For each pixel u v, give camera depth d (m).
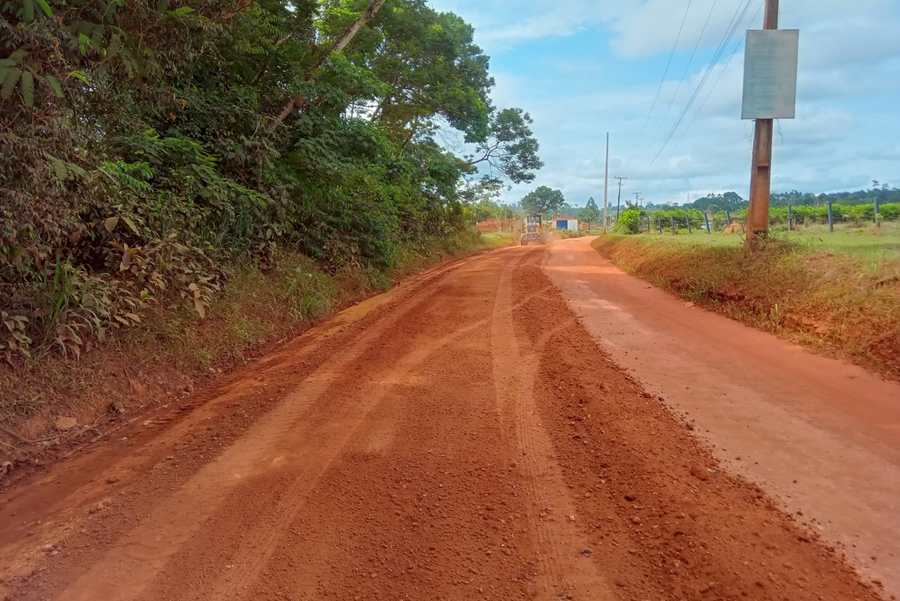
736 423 4.44
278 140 10.60
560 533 2.90
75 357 5.00
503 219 76.81
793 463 3.72
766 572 2.53
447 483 3.45
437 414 4.62
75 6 4.52
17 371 4.50
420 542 2.84
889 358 5.95
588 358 6.34
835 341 6.81
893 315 6.41
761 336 7.65
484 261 21.47
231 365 6.40
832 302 7.45
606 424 4.29
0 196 3.88
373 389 5.29
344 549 2.78
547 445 3.99
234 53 9.27
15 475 3.78
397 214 19.25
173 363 5.78
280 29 10.67
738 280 10.32
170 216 7.13
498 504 3.20
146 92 6.26
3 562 2.74
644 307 10.14
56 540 2.93
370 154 13.09
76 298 5.14
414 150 24.73
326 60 11.92
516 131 36.19
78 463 3.93
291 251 11.05
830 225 15.73
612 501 3.21
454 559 2.70
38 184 4.16
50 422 4.37
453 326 8.21
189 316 6.62
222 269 7.70
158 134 8.04
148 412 4.99
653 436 4.09
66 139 4.48
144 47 5.28
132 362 5.42
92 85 5.18
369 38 16.73
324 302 9.60
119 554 2.78
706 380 5.59
